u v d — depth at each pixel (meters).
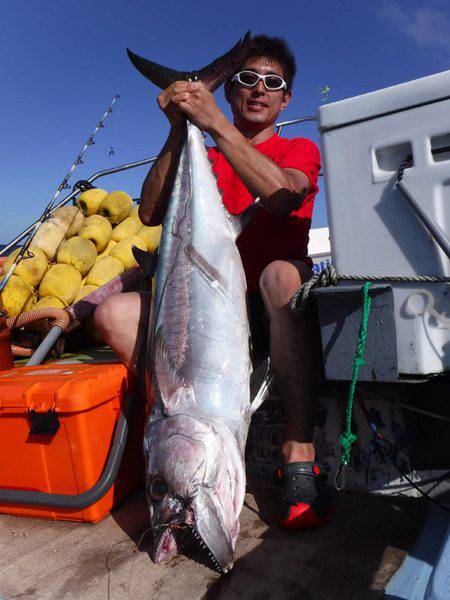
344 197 1.44
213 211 1.96
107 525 1.76
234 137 1.85
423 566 1.35
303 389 1.73
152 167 2.25
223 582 1.38
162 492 1.49
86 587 1.40
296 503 1.61
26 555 1.60
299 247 2.23
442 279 1.28
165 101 1.96
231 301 1.81
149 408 1.69
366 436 1.88
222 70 2.28
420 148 1.30
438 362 1.31
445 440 1.78
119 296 2.06
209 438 1.51
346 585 1.31
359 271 1.43
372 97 1.37
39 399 1.76
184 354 1.68
